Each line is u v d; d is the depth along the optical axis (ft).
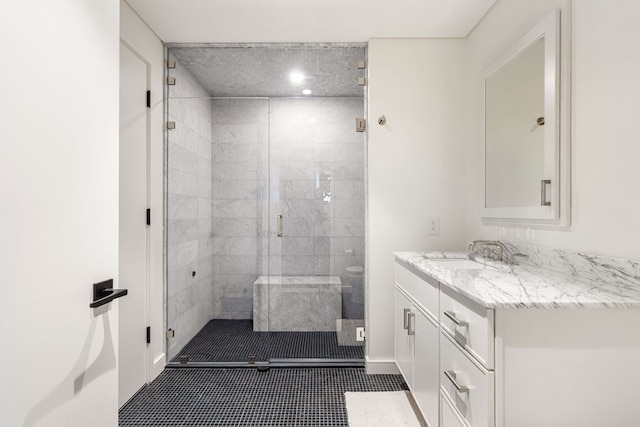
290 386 7.21
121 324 6.38
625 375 3.31
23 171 2.22
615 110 3.92
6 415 2.12
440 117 7.77
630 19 3.73
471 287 3.88
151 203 7.36
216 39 7.80
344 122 8.44
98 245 2.93
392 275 7.75
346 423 5.90
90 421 2.85
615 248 3.93
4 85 2.08
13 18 2.14
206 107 8.61
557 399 3.30
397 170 7.75
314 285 8.59
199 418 6.04
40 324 2.35
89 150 2.82
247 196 8.75
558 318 3.30
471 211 7.54
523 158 5.54
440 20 7.07
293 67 8.37
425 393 5.35
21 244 2.21
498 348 3.29
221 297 9.03
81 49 2.73
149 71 7.32
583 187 4.38
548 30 4.85
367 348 7.92
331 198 8.55
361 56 8.21
